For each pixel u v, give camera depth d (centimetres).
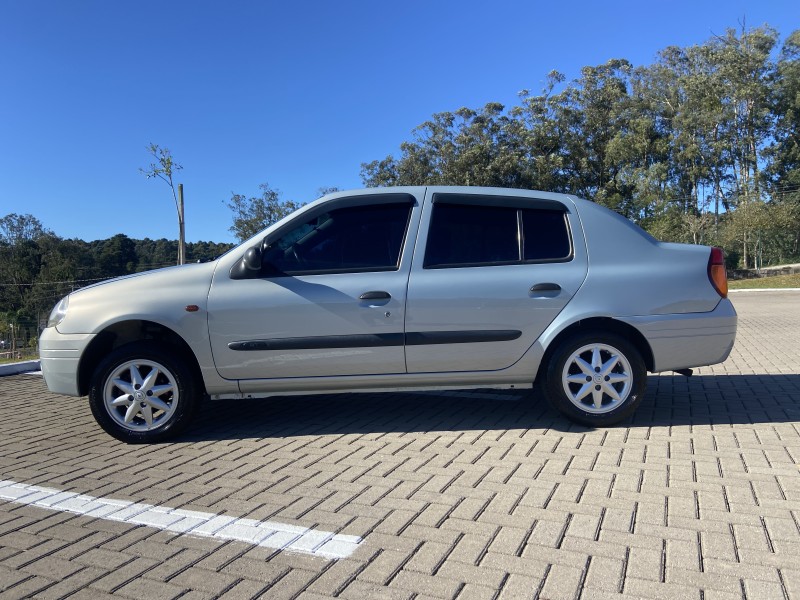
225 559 271
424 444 434
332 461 402
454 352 446
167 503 337
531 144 4556
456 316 444
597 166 4766
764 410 506
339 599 237
